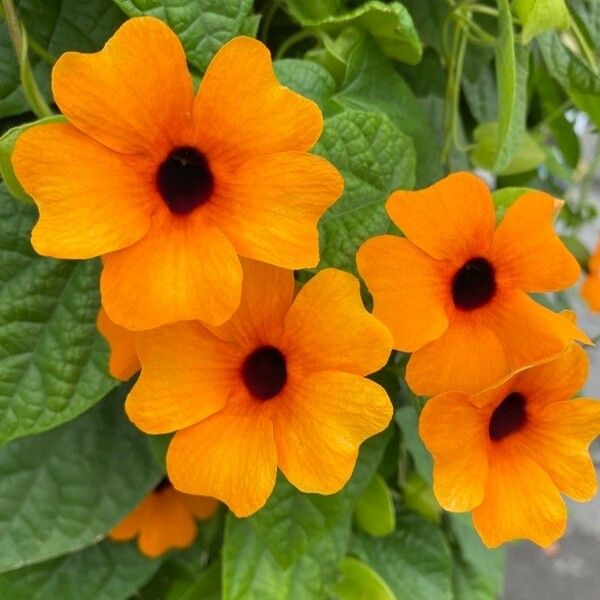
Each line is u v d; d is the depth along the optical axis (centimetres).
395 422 18
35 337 14
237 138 11
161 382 12
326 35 15
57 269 14
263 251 11
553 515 13
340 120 13
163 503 19
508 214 13
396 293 12
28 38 13
